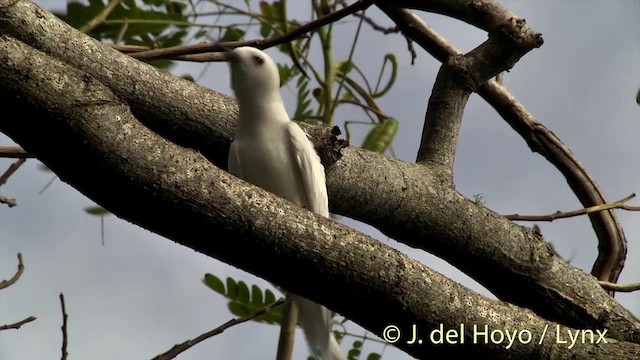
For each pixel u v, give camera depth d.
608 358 5.78
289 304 7.48
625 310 7.23
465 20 8.06
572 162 8.91
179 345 6.32
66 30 7.13
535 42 7.84
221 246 5.05
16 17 6.88
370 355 8.17
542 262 7.25
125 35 8.84
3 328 6.29
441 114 7.96
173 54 7.82
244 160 7.25
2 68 4.63
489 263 7.33
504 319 5.64
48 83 4.72
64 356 6.05
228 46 7.93
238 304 8.75
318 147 7.27
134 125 4.91
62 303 6.02
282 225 5.07
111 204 4.95
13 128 4.74
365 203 7.45
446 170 7.76
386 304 5.31
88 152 4.76
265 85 7.35
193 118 7.38
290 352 7.37
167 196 4.88
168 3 9.03
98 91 4.89
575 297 7.18
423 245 7.54
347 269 5.18
